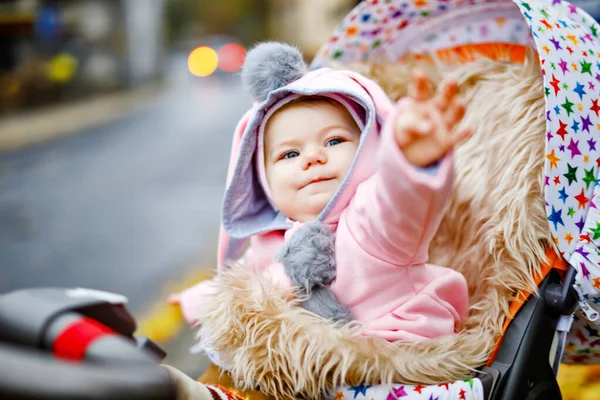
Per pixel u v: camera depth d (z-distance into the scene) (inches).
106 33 911.7
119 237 221.3
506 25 67.4
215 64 1010.7
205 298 56.6
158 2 1108.5
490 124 62.5
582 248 54.2
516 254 55.3
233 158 61.1
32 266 191.0
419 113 40.0
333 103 58.9
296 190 57.3
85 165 376.5
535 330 53.5
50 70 730.8
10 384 26.6
